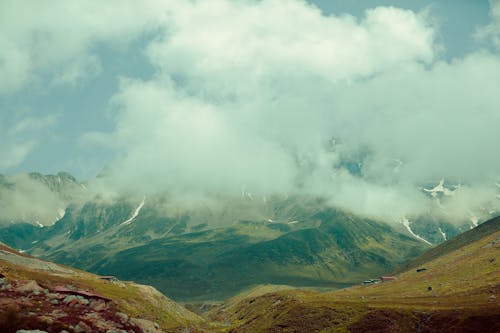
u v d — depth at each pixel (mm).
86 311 102312
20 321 85000
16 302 96750
